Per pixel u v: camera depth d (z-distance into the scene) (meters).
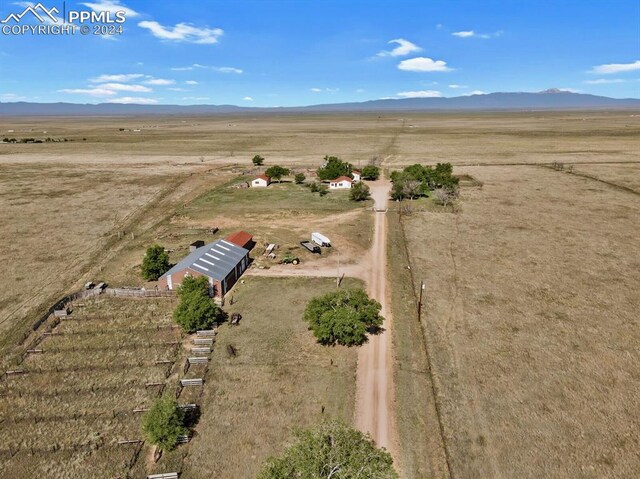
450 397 31.25
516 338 38.31
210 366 35.09
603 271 51.50
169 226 71.56
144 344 38.09
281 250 60.25
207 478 25.17
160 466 26.00
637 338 38.03
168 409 27.27
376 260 56.47
